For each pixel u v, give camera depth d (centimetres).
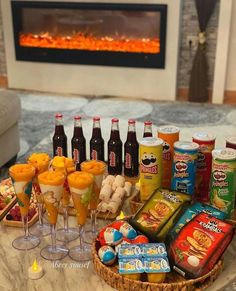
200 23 442
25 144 360
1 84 519
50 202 142
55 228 160
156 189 169
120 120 412
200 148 176
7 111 292
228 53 451
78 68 487
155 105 458
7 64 504
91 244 157
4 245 159
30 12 482
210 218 148
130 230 150
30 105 457
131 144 204
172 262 140
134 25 466
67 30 485
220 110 443
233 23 439
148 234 149
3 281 141
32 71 500
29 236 163
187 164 169
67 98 481
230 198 165
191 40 457
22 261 150
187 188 172
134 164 206
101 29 477
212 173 165
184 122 409
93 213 161
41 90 507
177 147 169
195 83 462
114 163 208
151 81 473
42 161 152
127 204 186
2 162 300
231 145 179
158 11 443
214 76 457
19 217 171
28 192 148
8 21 484
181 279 140
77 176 138
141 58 464
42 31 490
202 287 137
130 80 478
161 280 134
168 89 472
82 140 209
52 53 486
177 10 438
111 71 479
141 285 133
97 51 473
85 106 455
